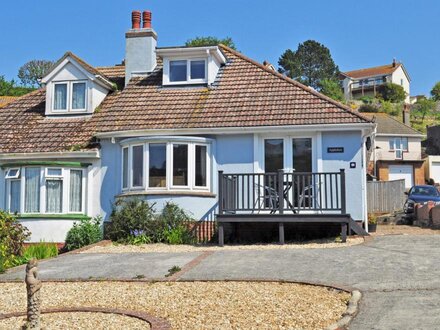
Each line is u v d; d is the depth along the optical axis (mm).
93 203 19328
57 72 21250
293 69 111125
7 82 65750
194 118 18844
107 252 15469
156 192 18062
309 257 12914
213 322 7586
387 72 102625
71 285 10797
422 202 26125
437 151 61688
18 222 17766
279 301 8656
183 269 11898
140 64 22234
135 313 8234
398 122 54250
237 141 18516
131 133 18578
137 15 22578
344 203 15812
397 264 11602
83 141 19531
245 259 12992
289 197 17922
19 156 19250
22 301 9617
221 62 21766
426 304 8180
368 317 7648
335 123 17531
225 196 16562
